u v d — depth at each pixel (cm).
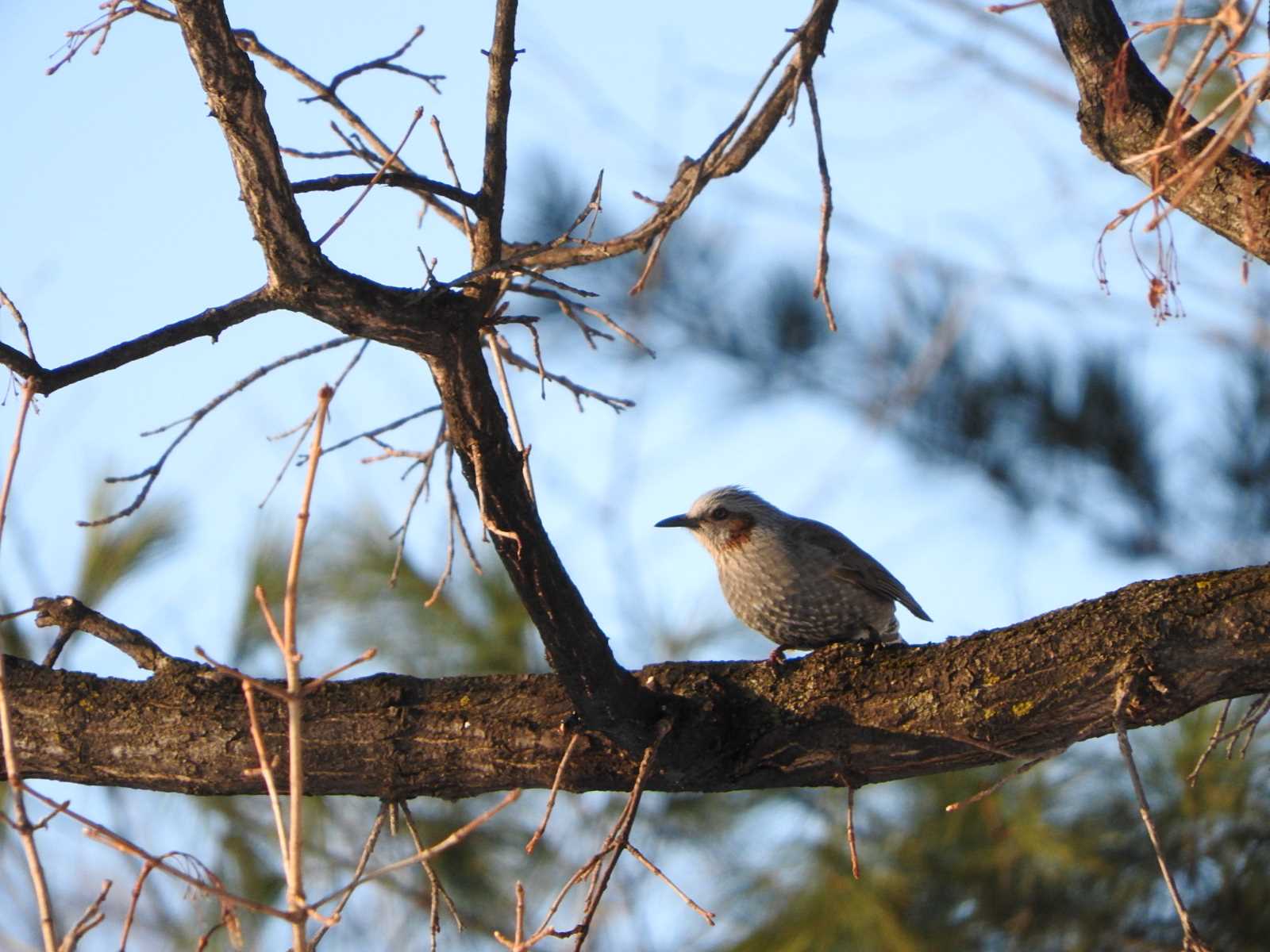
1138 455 1666
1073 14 947
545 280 820
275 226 762
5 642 1263
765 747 909
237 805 1358
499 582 1430
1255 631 809
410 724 915
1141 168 923
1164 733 1308
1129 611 841
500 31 825
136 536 1331
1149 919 1265
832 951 1262
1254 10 636
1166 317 764
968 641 890
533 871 1416
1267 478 1653
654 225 897
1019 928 1276
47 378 781
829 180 776
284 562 1413
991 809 1292
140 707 917
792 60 798
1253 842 1252
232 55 729
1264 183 884
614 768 916
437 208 1041
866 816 1338
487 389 819
